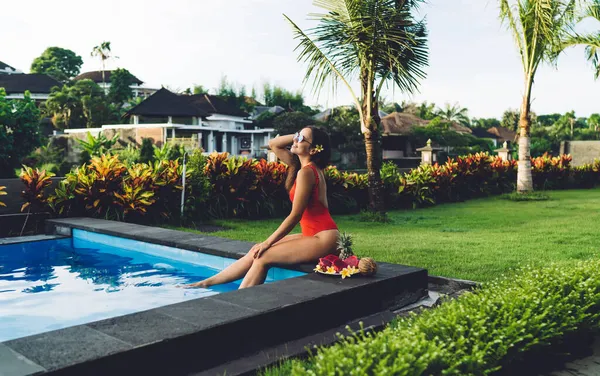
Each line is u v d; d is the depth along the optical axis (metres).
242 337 2.80
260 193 11.43
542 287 3.50
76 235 7.91
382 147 46.03
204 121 51.72
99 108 53.06
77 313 3.96
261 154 55.09
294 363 2.58
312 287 3.54
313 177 4.27
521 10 15.41
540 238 8.09
